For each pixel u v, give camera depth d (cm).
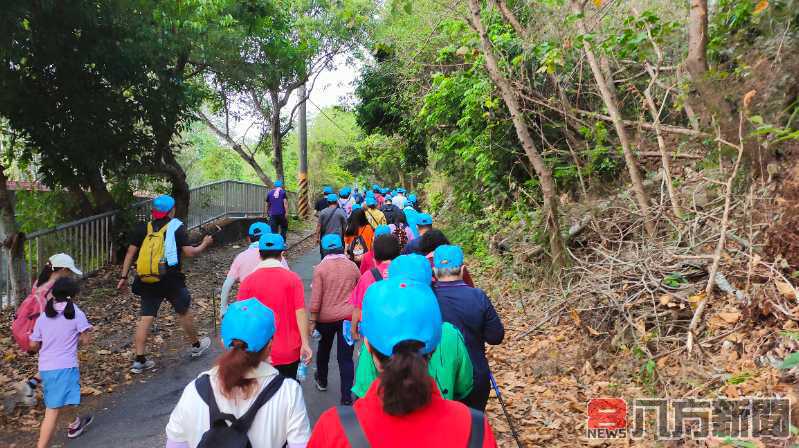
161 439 535
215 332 864
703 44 600
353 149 4278
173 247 697
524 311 816
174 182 1480
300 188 2838
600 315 636
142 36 1084
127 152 1225
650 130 852
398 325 199
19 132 1130
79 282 1077
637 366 549
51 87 1070
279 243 472
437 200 2112
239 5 1484
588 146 898
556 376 605
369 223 915
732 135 580
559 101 950
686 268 618
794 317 478
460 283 378
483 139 1165
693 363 510
